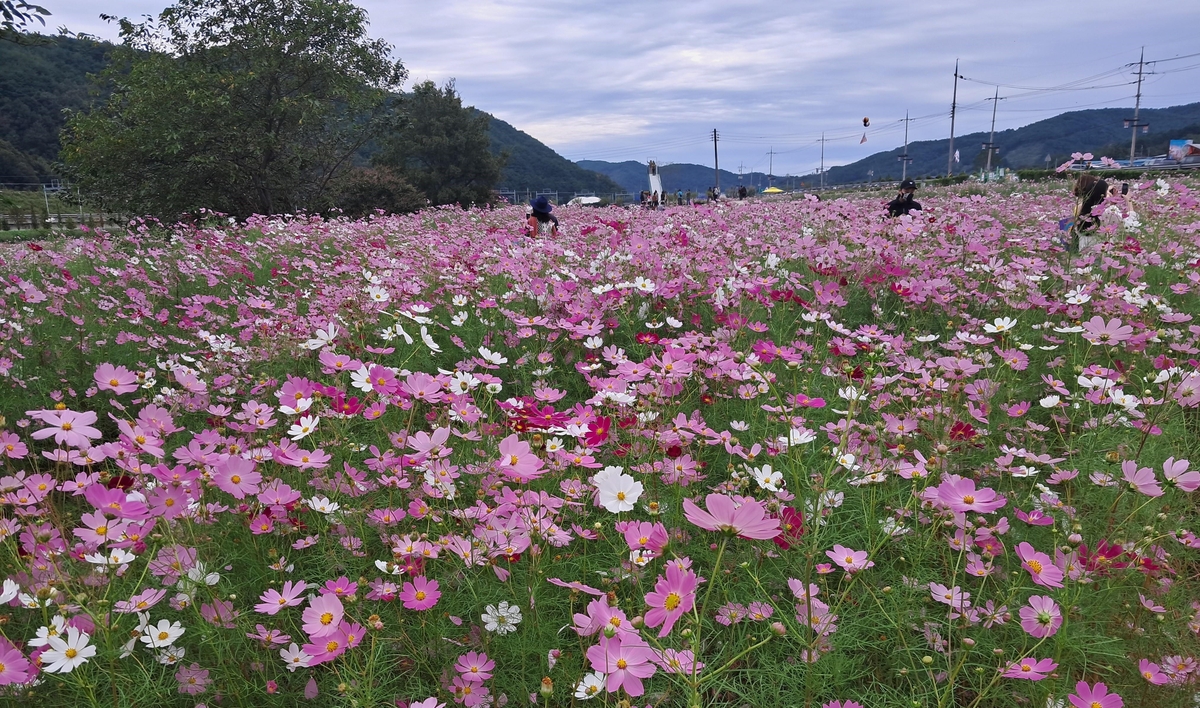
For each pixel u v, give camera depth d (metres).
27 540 1.87
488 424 2.54
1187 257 5.10
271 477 2.34
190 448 1.99
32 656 1.50
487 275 5.03
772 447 2.35
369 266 6.15
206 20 17.42
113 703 1.54
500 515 1.96
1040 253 5.86
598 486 1.68
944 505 1.80
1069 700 1.44
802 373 3.27
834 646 1.74
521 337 3.73
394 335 3.18
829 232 6.52
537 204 8.54
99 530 1.73
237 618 1.75
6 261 6.97
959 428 2.44
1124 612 1.85
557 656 1.65
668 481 2.22
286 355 3.70
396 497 2.29
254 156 17.03
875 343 3.24
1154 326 3.64
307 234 9.30
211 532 2.07
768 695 1.72
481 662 1.66
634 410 2.48
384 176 23.59
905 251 5.39
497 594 1.88
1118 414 2.60
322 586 1.98
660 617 1.23
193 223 11.62
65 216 18.77
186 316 5.16
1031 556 1.61
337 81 18.09
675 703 1.69
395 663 1.72
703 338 3.08
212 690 1.67
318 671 1.78
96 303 5.06
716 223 7.12
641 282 3.98
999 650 1.49
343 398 2.41
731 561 2.06
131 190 17.41
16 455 1.98
